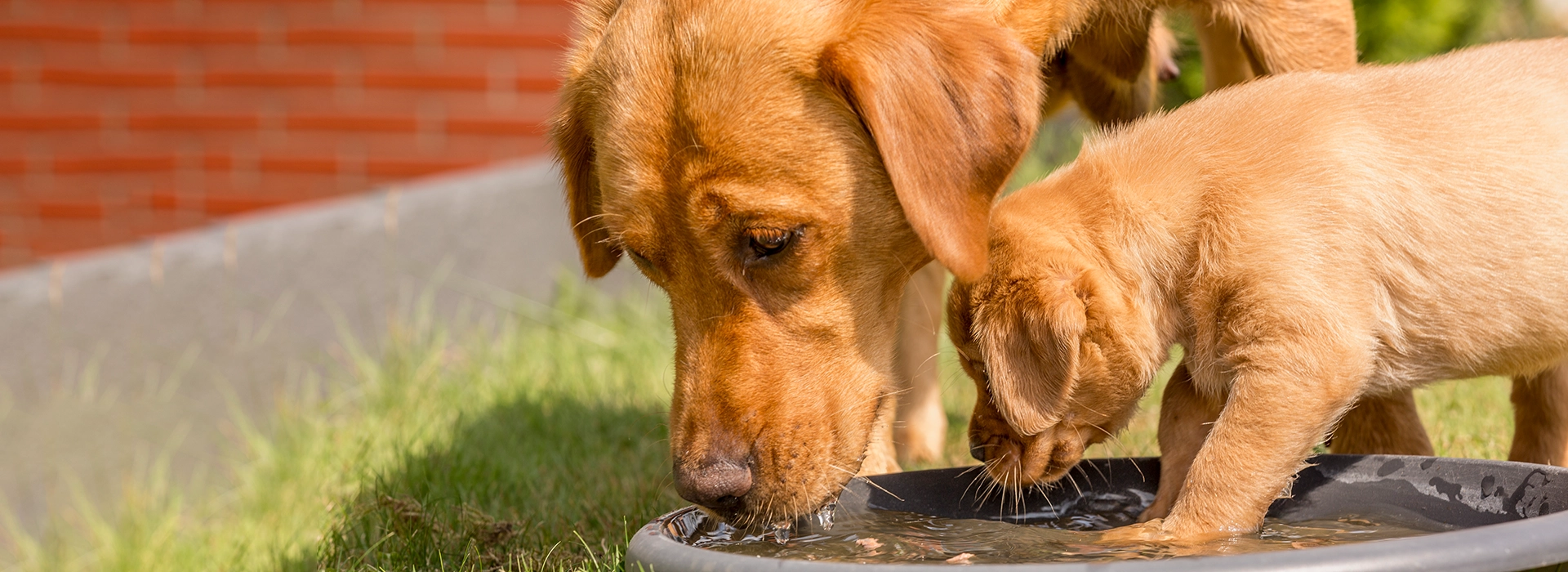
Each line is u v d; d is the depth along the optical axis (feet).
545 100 30.25
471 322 25.27
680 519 10.18
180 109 31.24
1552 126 10.53
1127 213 10.62
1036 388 10.28
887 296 11.03
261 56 30.96
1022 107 9.77
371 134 30.63
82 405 21.50
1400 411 11.99
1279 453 9.76
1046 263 10.43
